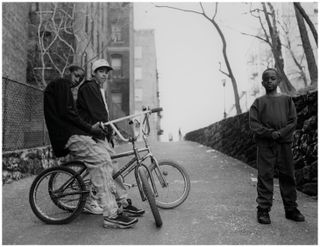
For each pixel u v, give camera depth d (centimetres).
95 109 350
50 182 354
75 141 333
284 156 347
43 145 719
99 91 364
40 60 1159
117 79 2902
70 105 334
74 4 1109
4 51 982
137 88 3706
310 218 358
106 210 329
